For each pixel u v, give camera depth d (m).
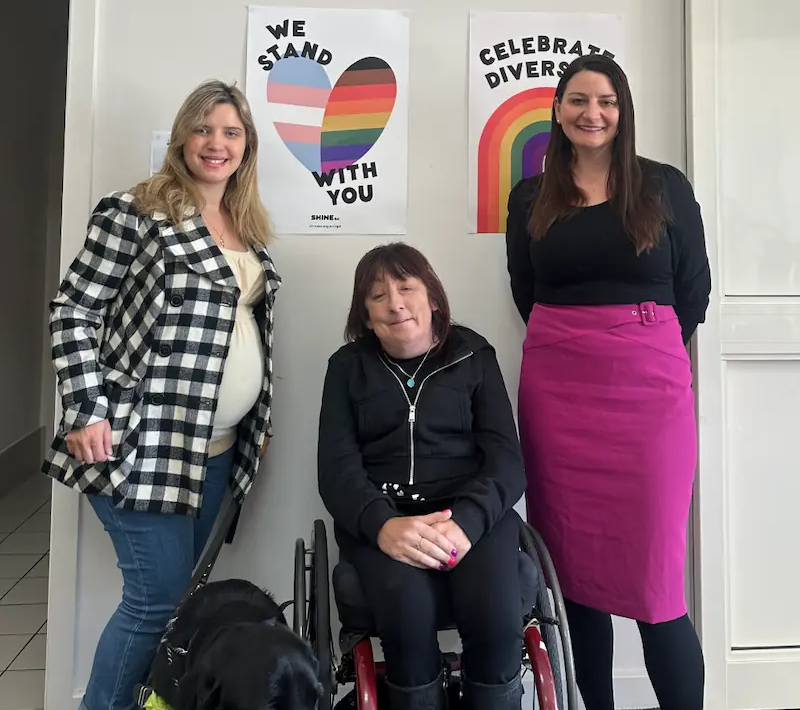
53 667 1.56
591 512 1.28
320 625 1.07
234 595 1.12
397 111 1.63
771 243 1.69
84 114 1.56
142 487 1.24
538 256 1.34
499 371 1.36
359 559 1.13
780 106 1.69
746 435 1.68
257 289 1.40
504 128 1.65
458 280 1.65
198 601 1.11
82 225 1.56
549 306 1.35
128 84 1.58
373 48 1.63
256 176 1.43
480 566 1.09
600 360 1.27
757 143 1.68
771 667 1.66
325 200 1.62
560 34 1.66
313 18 1.62
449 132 1.64
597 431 1.28
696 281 1.33
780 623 1.69
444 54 1.64
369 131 1.63
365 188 1.63
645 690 1.67
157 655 1.06
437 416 1.26
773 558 1.68
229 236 1.40
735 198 1.68
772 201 1.69
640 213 1.24
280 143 1.61
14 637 1.89
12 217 3.40
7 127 3.32
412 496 1.23
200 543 1.48
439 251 1.65
